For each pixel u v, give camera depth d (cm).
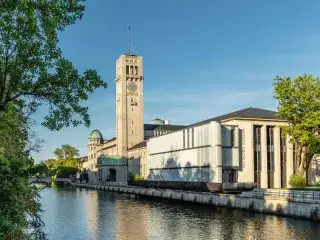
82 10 2062
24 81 2041
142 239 3978
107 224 5025
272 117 8912
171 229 4484
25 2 1788
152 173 11850
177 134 9988
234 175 8438
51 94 2077
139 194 10762
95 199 9500
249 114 8919
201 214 5728
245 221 4797
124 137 16550
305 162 7344
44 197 10288
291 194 5350
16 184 1728
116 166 16512
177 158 9962
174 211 6319
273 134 8975
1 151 1809
